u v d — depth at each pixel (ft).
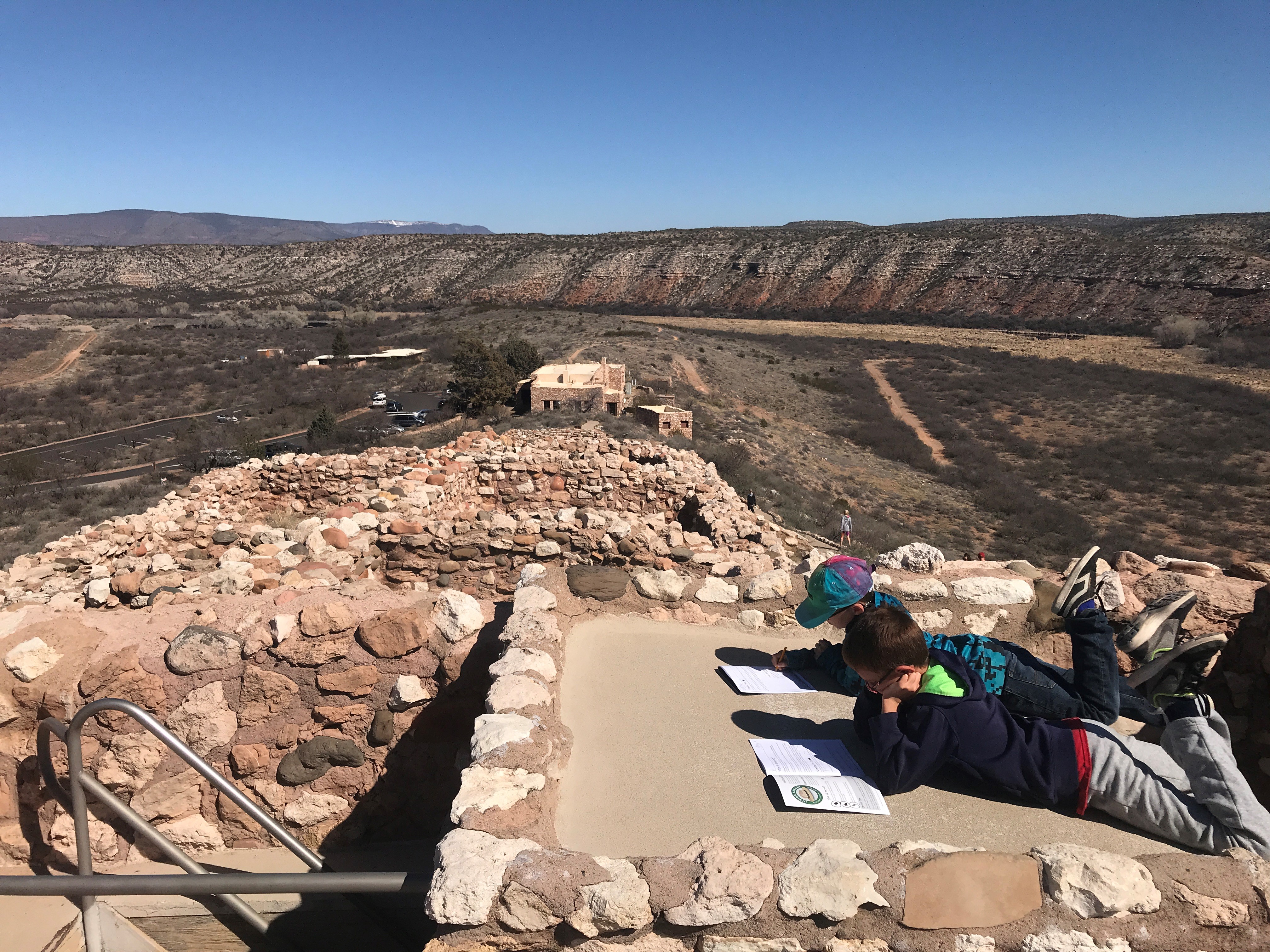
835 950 6.48
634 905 6.36
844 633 12.30
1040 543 99.55
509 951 6.49
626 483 44.16
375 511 31.22
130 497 93.40
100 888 8.54
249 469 39.73
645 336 277.64
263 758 12.21
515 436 59.36
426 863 12.05
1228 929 6.56
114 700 9.78
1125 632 9.97
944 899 6.55
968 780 8.46
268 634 12.01
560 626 11.37
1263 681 12.35
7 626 11.75
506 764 7.78
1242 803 7.28
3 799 11.48
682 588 12.52
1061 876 6.59
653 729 9.40
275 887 8.05
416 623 12.25
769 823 7.75
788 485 107.55
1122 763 7.83
